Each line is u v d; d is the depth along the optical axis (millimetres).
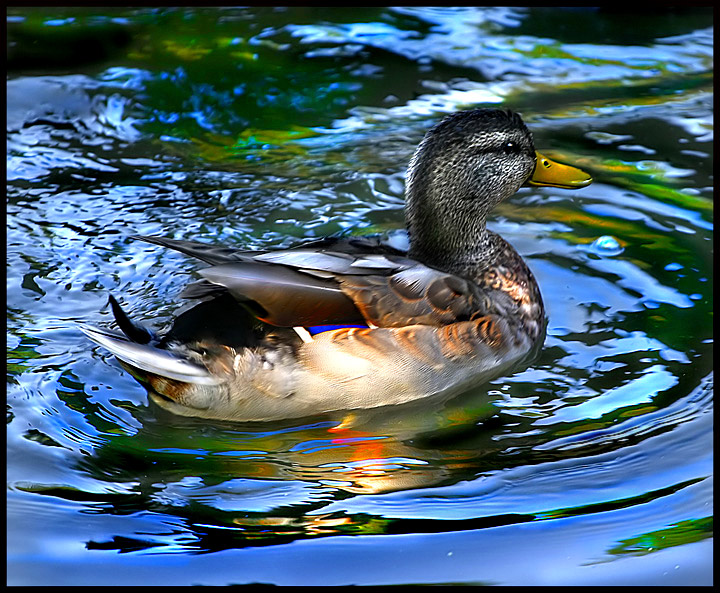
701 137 14539
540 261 11945
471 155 10406
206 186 13438
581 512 8086
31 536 7766
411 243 10859
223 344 9062
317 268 9289
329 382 9227
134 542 7734
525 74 16375
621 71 16453
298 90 15828
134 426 9211
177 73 16188
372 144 14461
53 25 17609
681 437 8953
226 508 8172
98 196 13133
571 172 10953
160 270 11617
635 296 11234
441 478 8578
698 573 7387
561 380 9930
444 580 7359
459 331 9664
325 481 8555
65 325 10617
